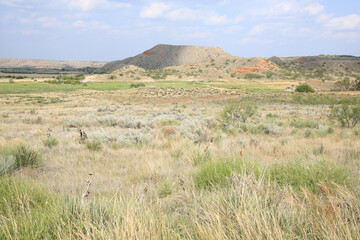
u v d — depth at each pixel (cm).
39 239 244
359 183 469
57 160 837
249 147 988
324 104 5475
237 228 214
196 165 745
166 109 4519
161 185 501
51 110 4200
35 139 1307
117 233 212
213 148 1001
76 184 537
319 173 448
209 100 7369
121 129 1858
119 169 730
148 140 1213
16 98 7794
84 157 878
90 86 14662
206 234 211
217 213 236
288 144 1103
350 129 1770
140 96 8444
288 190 371
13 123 2112
